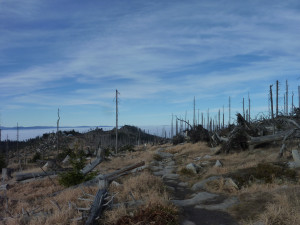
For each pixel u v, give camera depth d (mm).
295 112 24484
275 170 13102
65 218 8438
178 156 28891
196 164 19156
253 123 27828
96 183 14594
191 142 39719
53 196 13773
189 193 12508
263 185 11758
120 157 32969
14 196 14641
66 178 16000
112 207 9266
